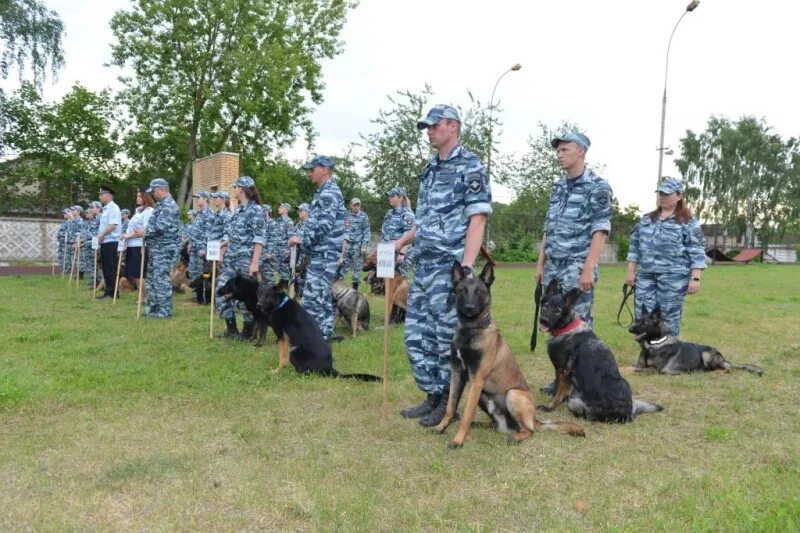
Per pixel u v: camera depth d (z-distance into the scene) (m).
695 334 9.24
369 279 12.75
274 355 6.96
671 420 4.90
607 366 4.83
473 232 4.38
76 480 3.41
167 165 30.23
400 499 3.30
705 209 56.03
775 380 6.35
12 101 26.30
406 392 5.52
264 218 7.87
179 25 25.45
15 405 4.73
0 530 2.83
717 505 3.23
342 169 31.55
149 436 4.17
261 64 25.80
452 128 4.46
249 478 3.50
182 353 6.89
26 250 23.50
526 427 4.34
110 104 28.80
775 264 45.72
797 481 3.61
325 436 4.29
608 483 3.59
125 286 12.80
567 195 5.45
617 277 22.31
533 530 3.00
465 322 4.27
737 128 55.06
